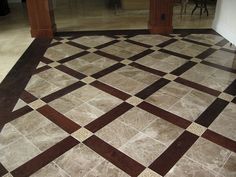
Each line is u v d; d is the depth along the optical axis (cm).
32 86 297
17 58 372
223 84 296
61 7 675
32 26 448
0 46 418
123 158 197
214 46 403
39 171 187
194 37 442
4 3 600
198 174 183
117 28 496
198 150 204
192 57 365
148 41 426
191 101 265
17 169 189
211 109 253
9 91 288
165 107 256
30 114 248
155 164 192
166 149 205
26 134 223
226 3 427
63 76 318
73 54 380
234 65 341
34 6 432
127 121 237
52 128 229
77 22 543
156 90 285
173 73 321
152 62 351
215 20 474
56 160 196
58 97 275
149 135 220
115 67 338
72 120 239
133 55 373
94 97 273
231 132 222
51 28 449
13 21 559
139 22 532
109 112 249
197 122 235
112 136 219
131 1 611
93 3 707
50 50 397
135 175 183
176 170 187
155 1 440
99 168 189
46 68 339
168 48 396
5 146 210
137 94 278
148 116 243
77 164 192
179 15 582
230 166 189
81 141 214
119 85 296
